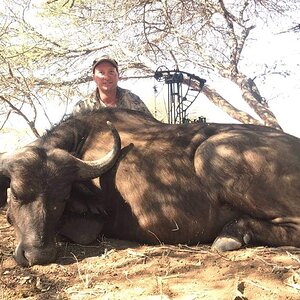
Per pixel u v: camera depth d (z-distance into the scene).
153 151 1.92
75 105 2.79
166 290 1.39
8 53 4.76
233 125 1.96
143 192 1.87
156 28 5.90
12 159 1.78
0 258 1.76
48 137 1.97
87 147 2.00
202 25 6.12
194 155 1.86
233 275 1.46
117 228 1.94
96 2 5.71
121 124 2.04
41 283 1.51
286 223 1.73
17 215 1.73
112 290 1.42
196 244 1.87
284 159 1.75
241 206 1.77
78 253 1.81
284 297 1.30
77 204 1.87
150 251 1.76
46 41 5.41
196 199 1.83
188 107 3.70
